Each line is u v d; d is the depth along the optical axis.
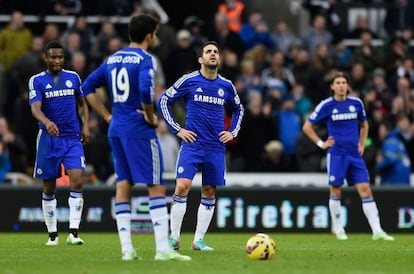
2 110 75.75
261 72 77.31
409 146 69.38
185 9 94.81
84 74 72.94
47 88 44.28
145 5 84.25
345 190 62.09
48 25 77.69
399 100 71.75
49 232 45.69
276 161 68.50
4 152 65.44
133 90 34.81
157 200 35.34
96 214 60.91
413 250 43.84
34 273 32.38
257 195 61.53
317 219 61.88
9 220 60.22
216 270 33.00
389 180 66.19
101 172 67.69
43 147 44.56
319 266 34.91
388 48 79.88
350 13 89.50
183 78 41.84
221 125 42.16
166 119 41.81
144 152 34.84
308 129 54.28
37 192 60.41
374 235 53.66
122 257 36.00
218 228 61.25
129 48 35.16
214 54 41.72
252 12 87.75
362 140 54.22
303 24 91.50
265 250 36.94
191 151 41.72
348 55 79.94
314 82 75.06
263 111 69.88
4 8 82.62
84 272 32.28
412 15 89.12
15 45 76.38
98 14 82.94
